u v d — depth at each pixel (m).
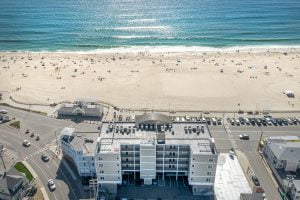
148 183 174.38
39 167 184.00
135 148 166.38
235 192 167.75
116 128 178.88
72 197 164.00
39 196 163.88
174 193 168.38
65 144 183.88
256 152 198.38
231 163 187.75
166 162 171.00
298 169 179.00
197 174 164.75
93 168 175.38
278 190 169.62
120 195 166.88
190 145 164.00
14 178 159.75
